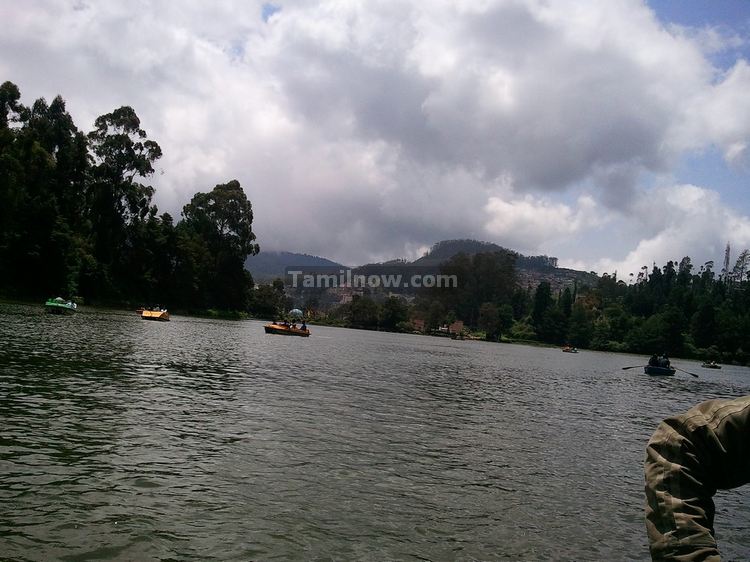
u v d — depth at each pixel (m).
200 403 16.73
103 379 19.38
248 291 128.12
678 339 134.25
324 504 9.03
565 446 15.70
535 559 7.80
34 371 19.50
